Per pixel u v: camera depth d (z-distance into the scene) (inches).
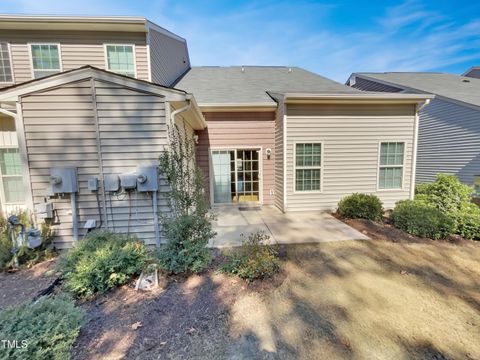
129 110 164.7
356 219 234.4
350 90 313.1
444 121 365.1
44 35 259.0
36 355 68.5
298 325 95.3
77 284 112.4
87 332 90.6
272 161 304.5
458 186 218.5
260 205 309.0
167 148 168.1
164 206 170.4
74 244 145.9
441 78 473.4
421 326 94.6
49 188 159.0
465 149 337.7
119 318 99.1
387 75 496.4
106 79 160.7
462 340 87.4
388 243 179.0
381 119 270.1
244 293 116.2
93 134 163.8
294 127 262.5
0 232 160.4
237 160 303.6
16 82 260.8
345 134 268.4
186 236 140.3
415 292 117.9
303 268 141.9
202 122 255.4
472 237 187.0
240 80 367.2
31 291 119.5
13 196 237.8
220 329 92.9
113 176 163.8
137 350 82.4
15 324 74.1
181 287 121.6
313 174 271.6
